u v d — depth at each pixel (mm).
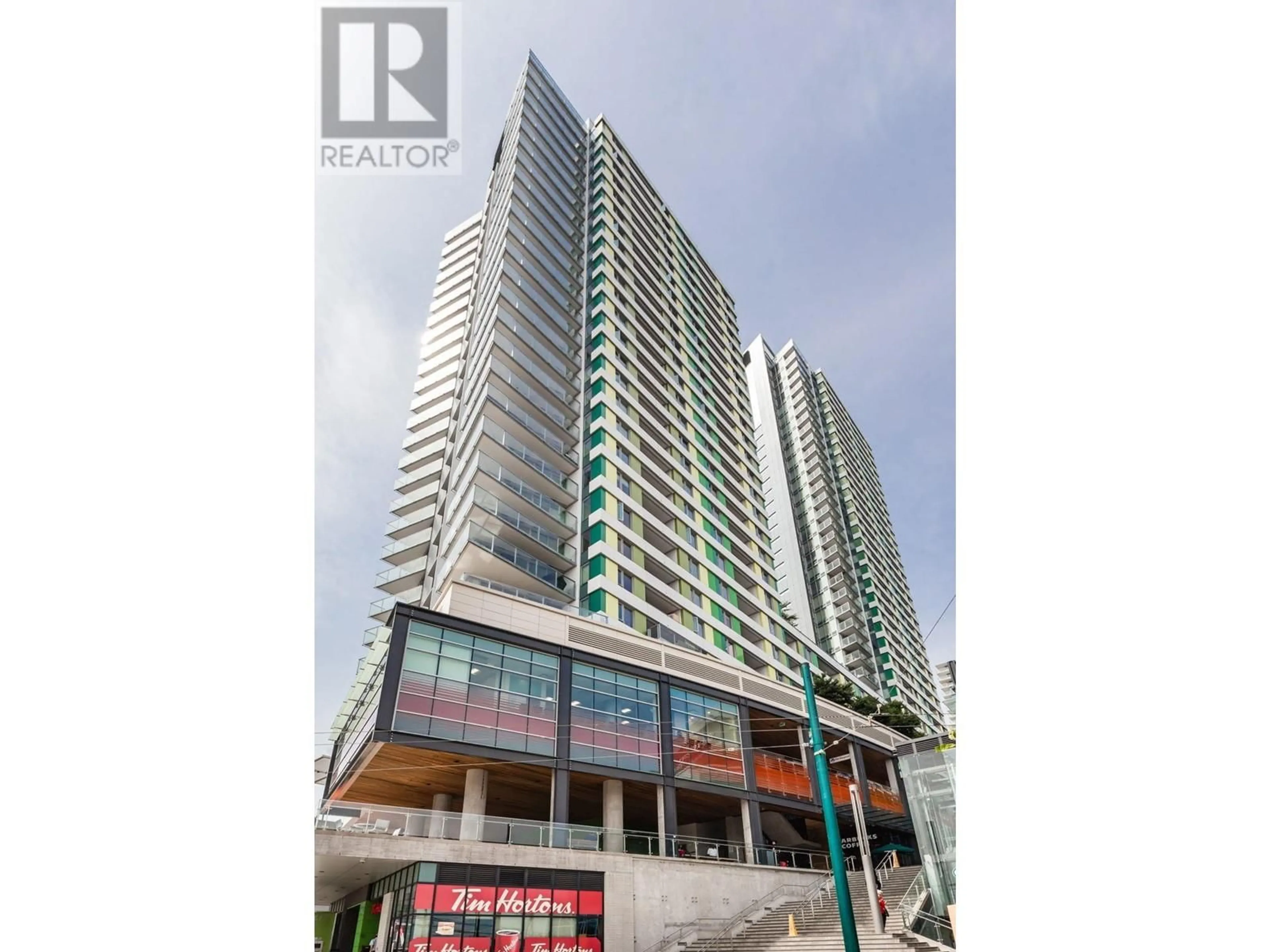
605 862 20125
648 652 29188
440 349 59250
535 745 23234
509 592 30625
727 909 22016
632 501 39125
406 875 17781
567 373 43875
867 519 92625
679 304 59250
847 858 32562
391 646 21781
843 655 72812
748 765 29500
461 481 38312
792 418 94250
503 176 52875
